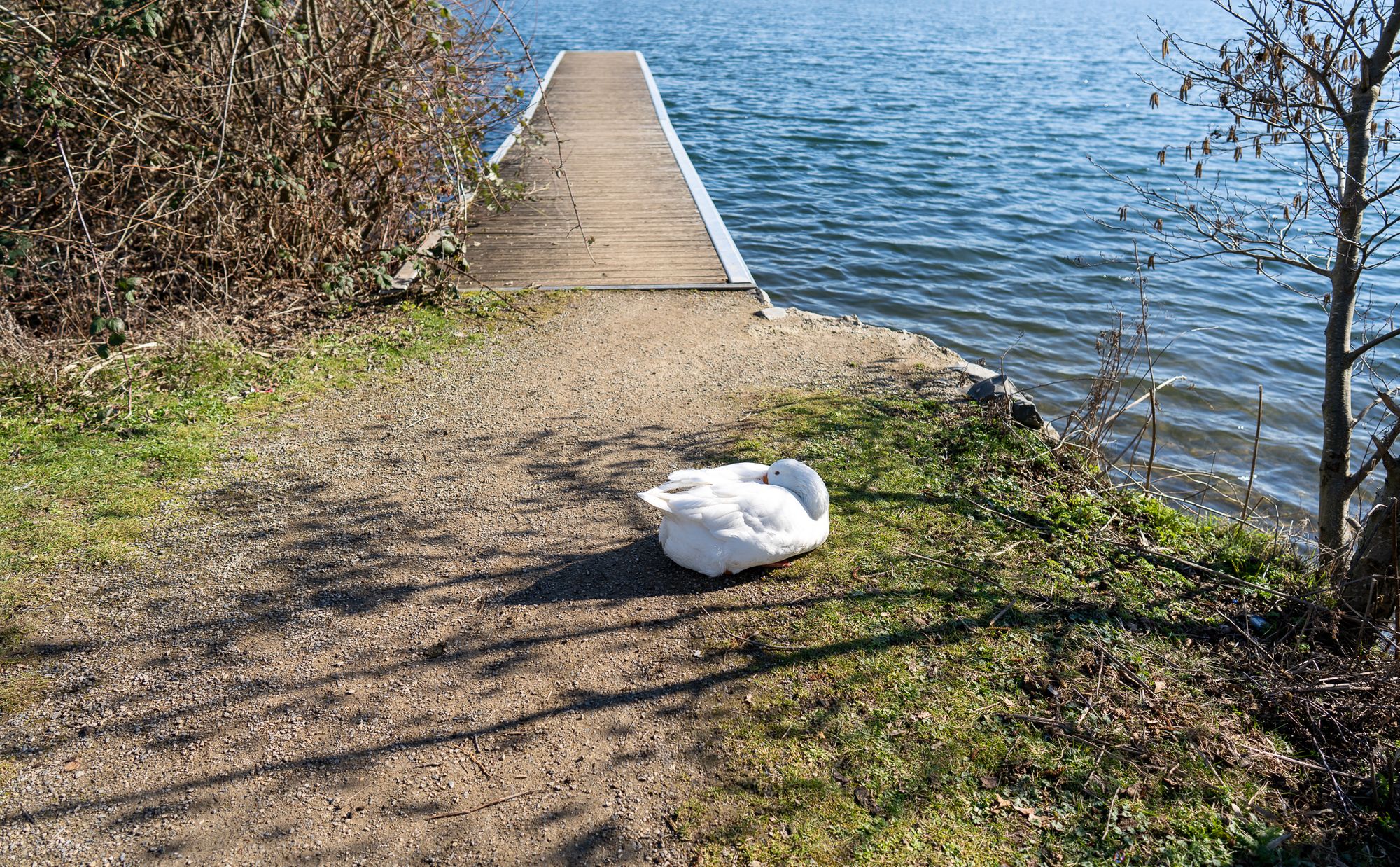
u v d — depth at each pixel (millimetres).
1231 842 3486
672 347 8180
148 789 3572
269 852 3332
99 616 4488
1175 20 73875
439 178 9711
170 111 8070
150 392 6750
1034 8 85938
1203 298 13180
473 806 3537
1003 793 3639
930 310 12594
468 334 8289
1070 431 7305
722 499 4832
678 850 3357
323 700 4043
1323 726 4141
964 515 5625
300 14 8711
